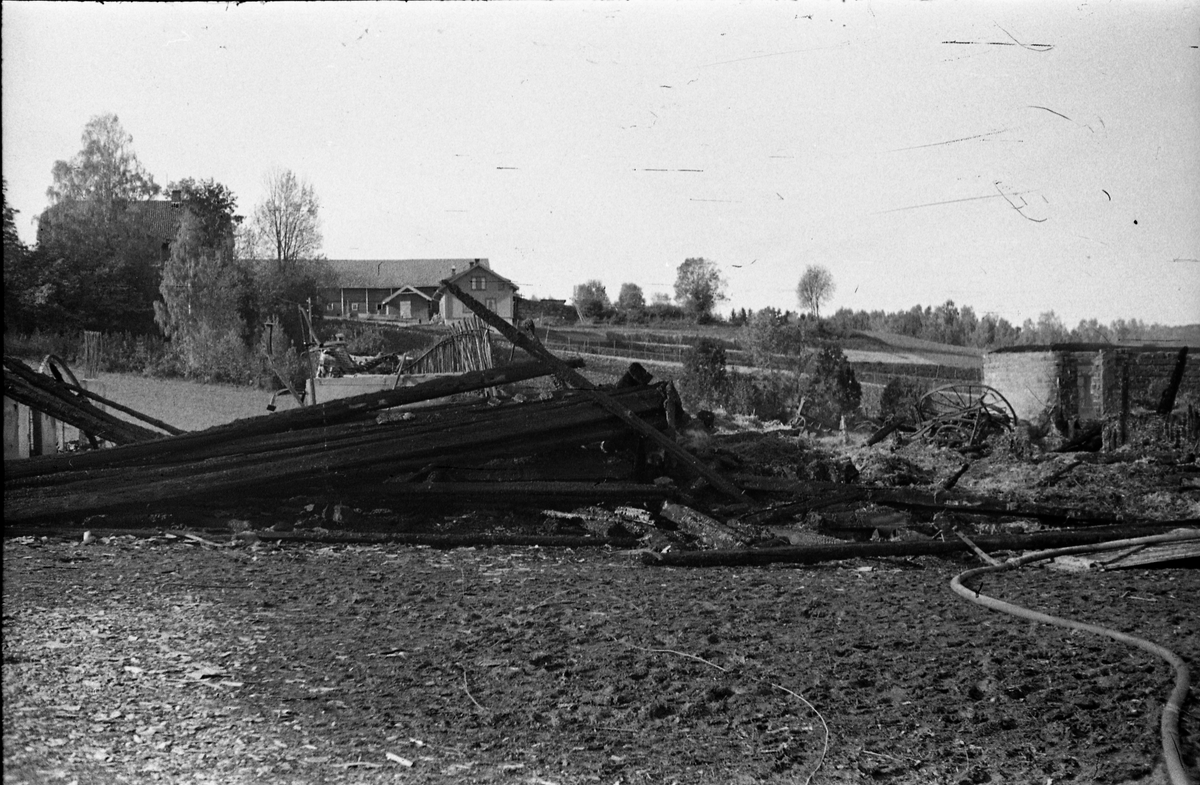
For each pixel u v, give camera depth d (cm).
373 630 654
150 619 667
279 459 1103
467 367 1850
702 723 496
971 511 1170
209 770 423
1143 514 1298
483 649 613
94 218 4228
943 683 562
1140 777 442
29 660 562
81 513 1033
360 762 438
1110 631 664
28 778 402
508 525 1105
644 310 6100
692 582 850
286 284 4519
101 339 3547
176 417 2545
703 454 1266
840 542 1028
